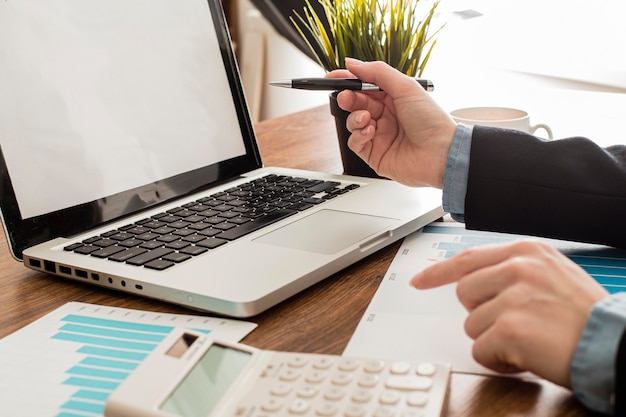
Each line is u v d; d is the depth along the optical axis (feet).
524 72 5.47
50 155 2.52
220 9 3.28
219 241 2.37
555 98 4.85
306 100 7.88
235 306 1.93
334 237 2.36
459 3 6.43
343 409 1.42
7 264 2.55
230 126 3.18
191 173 2.96
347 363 1.58
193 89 3.06
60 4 2.65
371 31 3.23
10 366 1.80
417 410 1.41
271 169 3.29
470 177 2.39
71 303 2.17
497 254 1.69
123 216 2.68
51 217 2.48
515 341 1.53
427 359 1.73
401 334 1.86
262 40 7.41
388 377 1.52
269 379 1.55
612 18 5.90
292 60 7.64
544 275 1.59
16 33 2.50
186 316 2.04
